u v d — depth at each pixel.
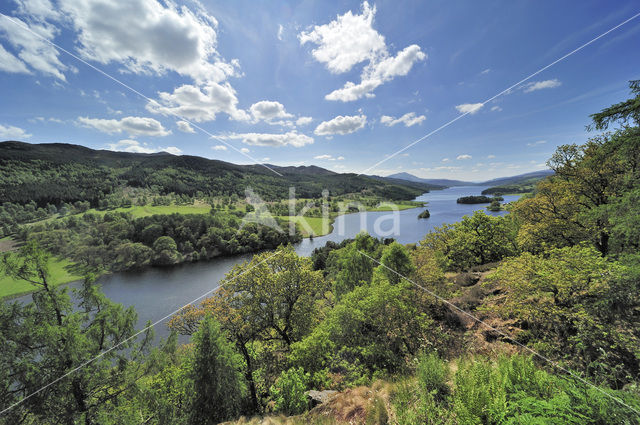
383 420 4.52
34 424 7.09
